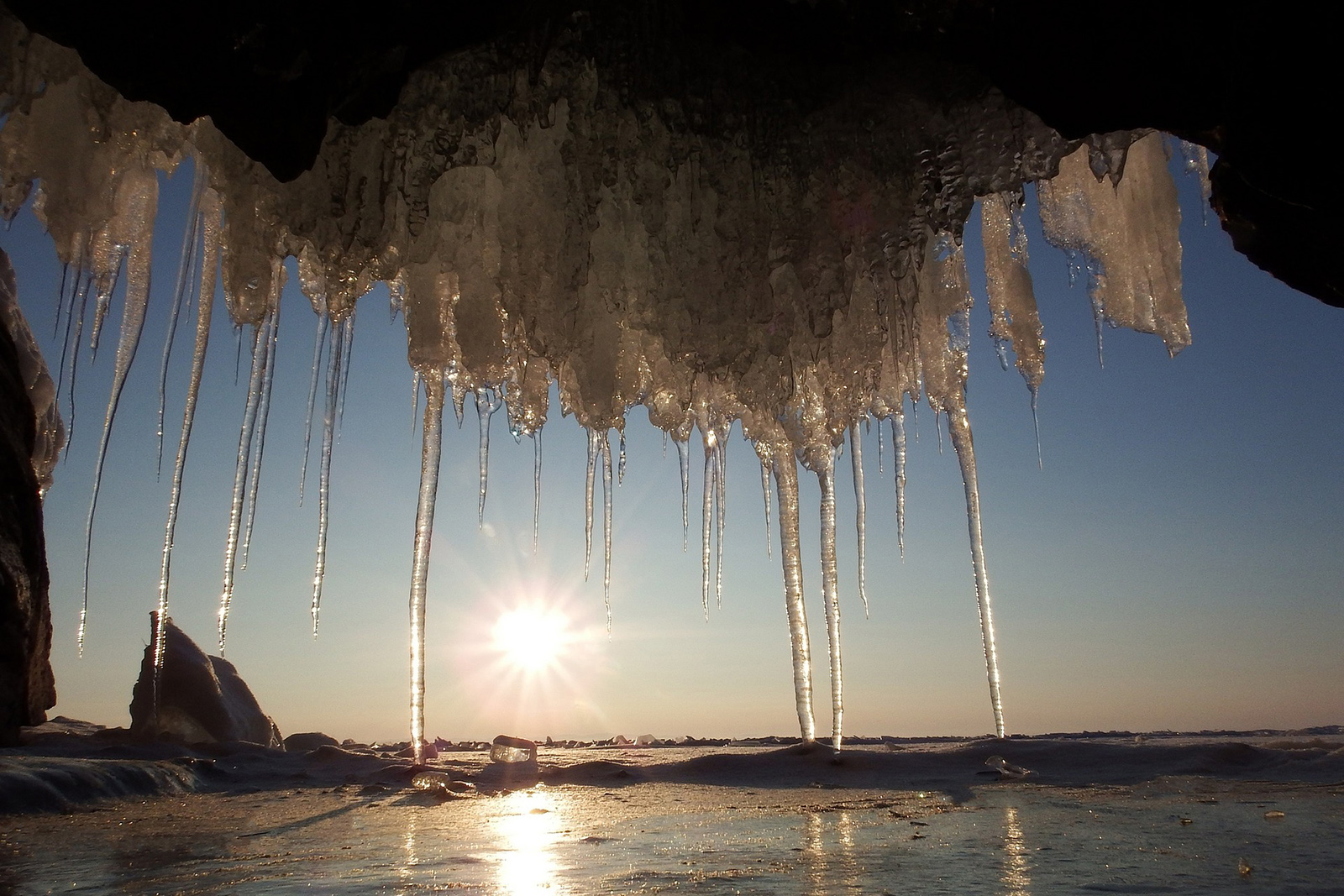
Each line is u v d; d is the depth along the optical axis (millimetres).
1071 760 5465
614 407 5539
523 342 5574
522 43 4000
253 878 2291
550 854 2590
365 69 3580
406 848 2773
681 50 4199
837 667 6406
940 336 6137
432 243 4926
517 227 4855
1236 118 3553
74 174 4461
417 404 6004
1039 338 5668
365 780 5332
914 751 6250
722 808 3812
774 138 4594
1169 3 3377
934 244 6004
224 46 3254
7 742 7090
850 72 4238
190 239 4984
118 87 3416
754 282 4945
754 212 4809
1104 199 5328
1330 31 3154
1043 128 4453
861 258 5039
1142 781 4543
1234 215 4102
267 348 5125
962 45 3805
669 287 5098
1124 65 3605
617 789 4816
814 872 2211
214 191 5039
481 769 6098
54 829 3391
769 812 3615
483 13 3531
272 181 4398
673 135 4551
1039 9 3568
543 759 8164
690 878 2141
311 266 5363
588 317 5391
